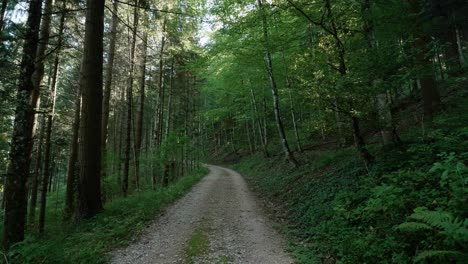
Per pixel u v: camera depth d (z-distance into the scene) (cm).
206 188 1788
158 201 1198
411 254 447
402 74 739
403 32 913
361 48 843
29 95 620
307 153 2002
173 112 3036
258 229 828
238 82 2642
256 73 2125
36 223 1302
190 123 3052
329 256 571
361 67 747
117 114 3206
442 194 512
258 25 1486
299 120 3291
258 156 3238
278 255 616
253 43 1631
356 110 794
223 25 1567
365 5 868
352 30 890
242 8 1578
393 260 438
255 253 632
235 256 616
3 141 1378
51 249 570
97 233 745
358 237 564
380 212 605
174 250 661
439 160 636
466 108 758
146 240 734
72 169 1342
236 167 3706
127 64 1872
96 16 956
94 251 620
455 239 368
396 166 742
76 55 1344
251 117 3098
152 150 2016
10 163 600
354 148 1342
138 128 1823
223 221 927
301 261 565
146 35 1630
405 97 1631
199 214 1032
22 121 608
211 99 4347
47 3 1029
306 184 1184
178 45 1933
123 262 595
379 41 805
